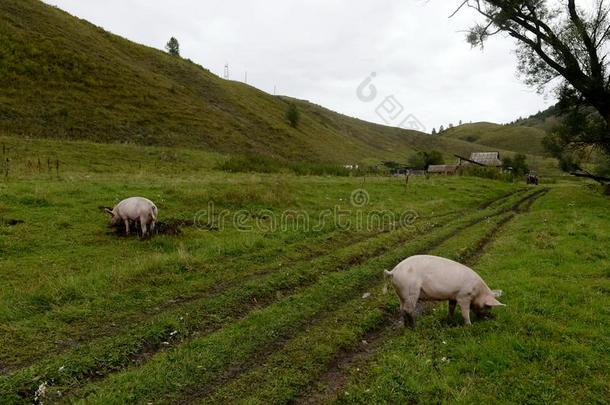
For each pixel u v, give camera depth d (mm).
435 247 14594
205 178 25547
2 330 7270
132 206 13156
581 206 23672
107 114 41500
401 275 7895
